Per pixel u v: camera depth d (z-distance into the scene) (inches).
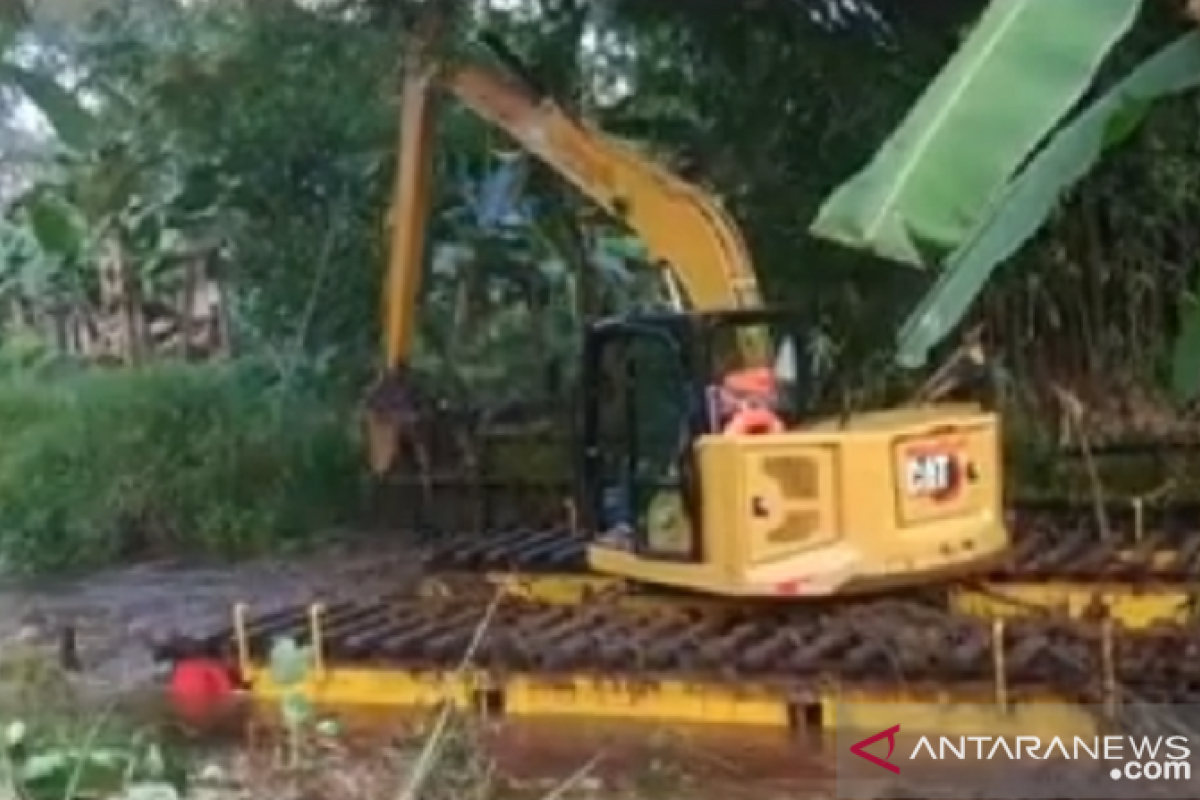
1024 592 315.6
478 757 243.1
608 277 511.5
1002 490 320.2
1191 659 244.8
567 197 491.8
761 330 303.1
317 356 515.5
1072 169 179.6
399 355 400.2
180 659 297.7
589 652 272.2
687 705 266.7
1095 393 400.2
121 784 182.2
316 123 484.7
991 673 243.3
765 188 423.2
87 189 473.7
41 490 485.4
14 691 297.4
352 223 510.9
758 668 261.7
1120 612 308.8
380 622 304.0
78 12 331.6
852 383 410.3
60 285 555.5
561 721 271.0
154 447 494.9
